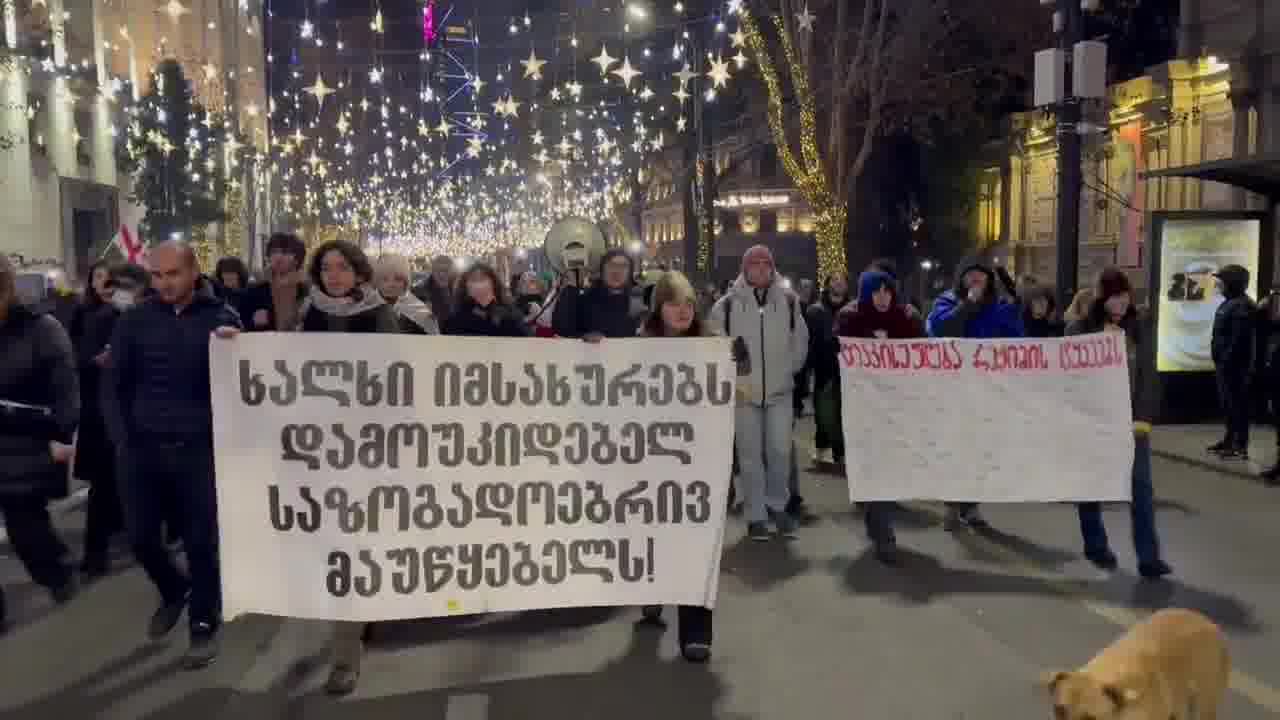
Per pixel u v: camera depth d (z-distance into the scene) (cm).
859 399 785
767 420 870
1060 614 652
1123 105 2470
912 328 858
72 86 3150
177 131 3312
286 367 550
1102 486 752
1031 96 3141
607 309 837
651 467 574
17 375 648
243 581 549
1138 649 384
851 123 3039
